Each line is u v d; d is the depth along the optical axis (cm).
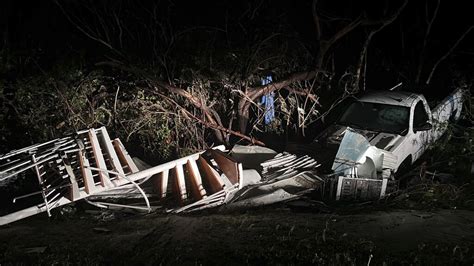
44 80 969
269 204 799
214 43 1047
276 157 920
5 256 555
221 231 648
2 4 1059
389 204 811
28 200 865
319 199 848
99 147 835
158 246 596
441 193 849
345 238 619
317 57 1044
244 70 1020
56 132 1005
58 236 643
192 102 1021
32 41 1060
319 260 525
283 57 1065
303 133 1096
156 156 1088
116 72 1050
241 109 1070
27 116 984
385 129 955
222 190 759
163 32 1044
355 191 821
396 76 1427
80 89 1002
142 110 1023
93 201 813
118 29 1080
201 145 1088
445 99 1133
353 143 838
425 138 1009
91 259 539
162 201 803
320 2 1259
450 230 662
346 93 1104
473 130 1006
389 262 531
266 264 530
